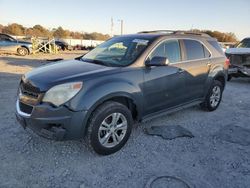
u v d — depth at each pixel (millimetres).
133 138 4512
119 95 3889
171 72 4742
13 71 11578
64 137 3533
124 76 4012
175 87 4887
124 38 5062
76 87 3527
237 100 7516
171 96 4855
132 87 4066
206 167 3664
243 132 4953
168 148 4191
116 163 3701
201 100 5758
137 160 3797
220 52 6148
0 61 15617
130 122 4082
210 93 5930
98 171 3490
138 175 3424
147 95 4363
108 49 4906
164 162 3758
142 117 4477
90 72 3846
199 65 5402
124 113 3961
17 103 3963
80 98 3523
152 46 4520
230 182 3334
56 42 29781
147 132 4730
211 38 6059
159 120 5434
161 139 4512
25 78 3904
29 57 19250
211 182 3316
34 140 4266
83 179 3309
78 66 4203
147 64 4316
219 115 5965
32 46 21750
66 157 3809
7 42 20234
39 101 3514
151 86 4391
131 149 4121
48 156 3816
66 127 3500
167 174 3455
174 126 5074
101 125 3742
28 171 3428
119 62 4352
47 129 3529
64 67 4172
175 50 4973
